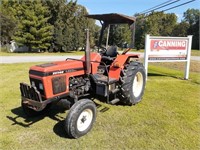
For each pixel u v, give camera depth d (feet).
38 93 11.70
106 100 15.85
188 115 14.84
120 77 15.49
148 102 17.44
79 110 11.44
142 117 14.37
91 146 10.85
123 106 16.37
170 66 42.37
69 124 11.21
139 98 17.24
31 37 89.92
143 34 142.92
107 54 16.84
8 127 12.73
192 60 55.83
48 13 98.78
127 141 11.35
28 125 13.03
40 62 45.93
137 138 11.67
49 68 12.05
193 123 13.61
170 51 26.23
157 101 17.72
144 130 12.57
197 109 15.99
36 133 12.08
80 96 13.97
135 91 17.12
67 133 11.48
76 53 95.86
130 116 14.51
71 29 105.50
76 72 13.50
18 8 96.07
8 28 91.35
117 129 12.64
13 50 98.17
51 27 95.86
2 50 93.76
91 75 14.34
